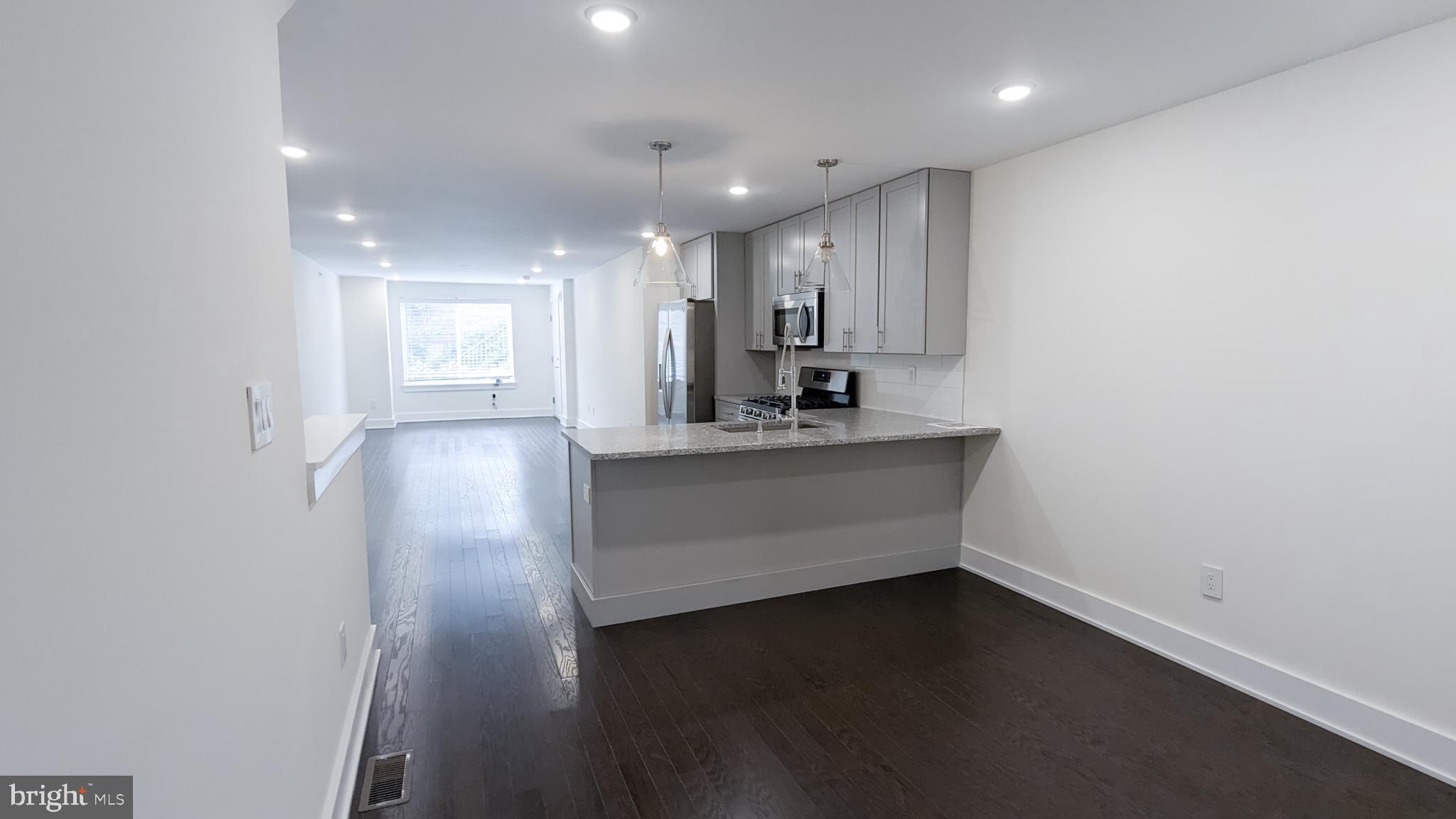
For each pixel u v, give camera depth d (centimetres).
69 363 65
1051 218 335
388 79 238
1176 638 290
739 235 584
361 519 280
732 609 352
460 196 430
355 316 1001
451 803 206
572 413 1055
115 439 74
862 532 389
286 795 141
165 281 89
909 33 208
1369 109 221
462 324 1121
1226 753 228
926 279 378
